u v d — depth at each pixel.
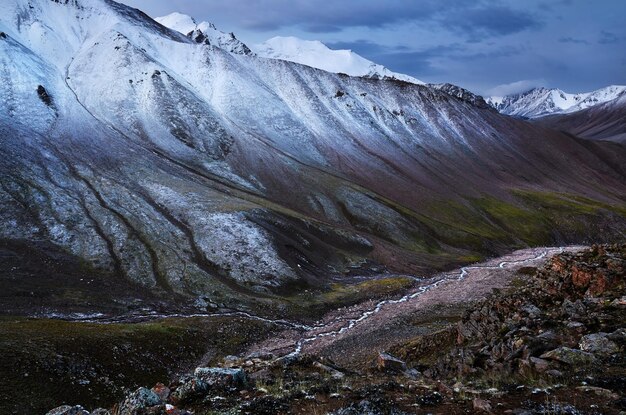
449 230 167.75
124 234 106.94
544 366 15.44
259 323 78.56
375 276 118.06
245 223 116.88
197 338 67.44
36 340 49.56
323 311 91.19
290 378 19.14
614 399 11.59
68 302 78.69
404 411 12.64
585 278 25.31
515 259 148.88
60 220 108.12
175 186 138.38
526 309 24.97
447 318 77.25
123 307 80.50
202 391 16.42
